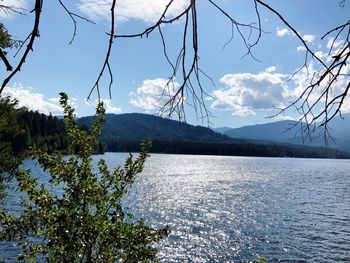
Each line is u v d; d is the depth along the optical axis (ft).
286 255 93.25
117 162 387.96
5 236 26.58
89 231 26.45
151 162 554.46
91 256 28.55
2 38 21.08
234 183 267.39
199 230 116.98
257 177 328.08
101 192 29.81
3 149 33.71
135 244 28.37
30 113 361.51
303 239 109.50
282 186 257.14
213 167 455.63
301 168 516.73
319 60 5.71
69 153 28.84
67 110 29.01
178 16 6.02
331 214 152.97
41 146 28.30
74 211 27.14
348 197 207.51
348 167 601.62
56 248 27.27
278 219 138.82
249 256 91.71
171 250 94.53
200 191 214.90
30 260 27.37
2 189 39.45
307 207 169.27
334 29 5.54
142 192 203.31
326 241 107.76
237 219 136.46
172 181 271.08
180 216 138.51
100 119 29.58
